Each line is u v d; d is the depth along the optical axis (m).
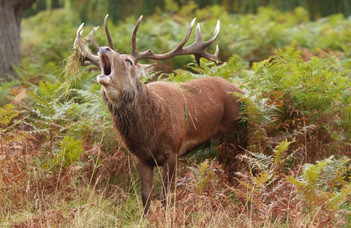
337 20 25.09
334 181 7.77
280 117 10.26
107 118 11.00
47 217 7.91
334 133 10.05
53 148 10.49
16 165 9.16
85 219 8.23
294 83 10.18
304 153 9.77
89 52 9.70
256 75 11.64
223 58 16.92
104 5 30.39
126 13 30.48
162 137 9.27
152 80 14.23
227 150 10.73
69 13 31.75
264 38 19.78
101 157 10.13
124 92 8.88
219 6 28.33
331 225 7.22
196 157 10.84
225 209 8.30
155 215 7.98
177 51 9.77
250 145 10.25
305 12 29.02
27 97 12.42
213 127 10.62
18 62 17.06
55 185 9.10
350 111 10.27
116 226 8.21
